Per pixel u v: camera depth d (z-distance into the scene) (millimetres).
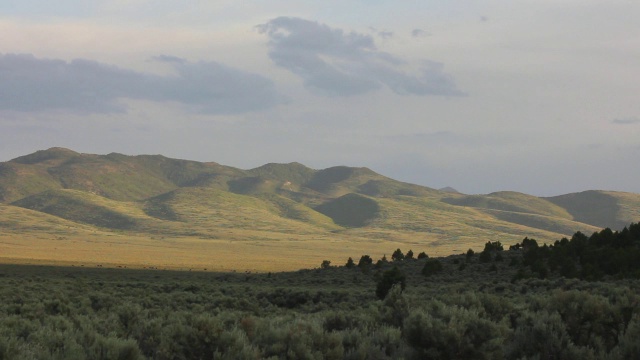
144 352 15094
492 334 14688
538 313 17047
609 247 64938
